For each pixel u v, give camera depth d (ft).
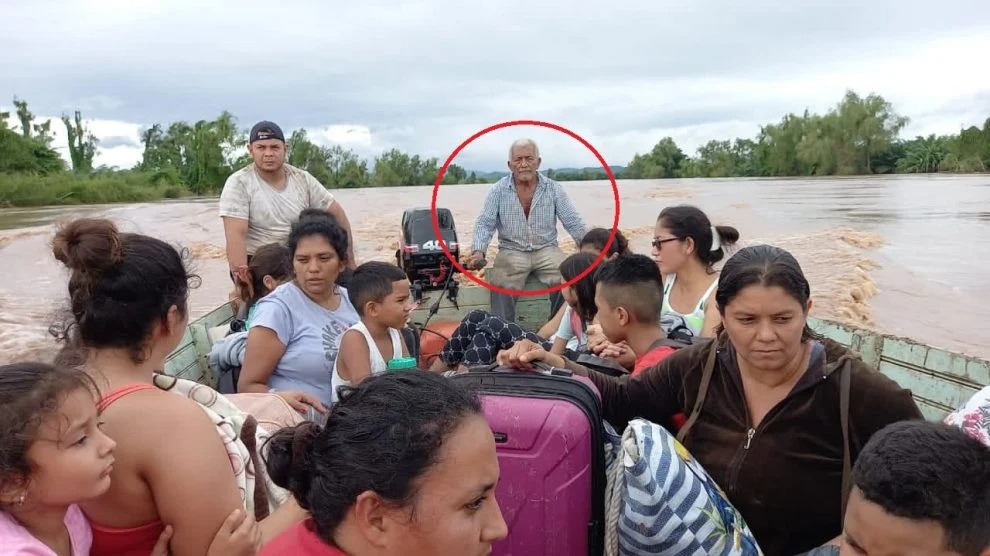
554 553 7.02
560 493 6.93
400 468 4.23
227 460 6.10
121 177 202.49
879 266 39.88
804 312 7.08
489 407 7.06
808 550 7.64
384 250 49.47
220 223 82.48
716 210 82.84
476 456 4.41
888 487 4.91
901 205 89.25
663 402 8.65
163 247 6.18
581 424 7.00
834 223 66.28
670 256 13.56
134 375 6.09
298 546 4.72
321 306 12.73
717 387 7.97
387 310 11.50
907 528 4.89
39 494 4.91
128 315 5.88
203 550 5.88
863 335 12.71
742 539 7.01
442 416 4.38
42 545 5.00
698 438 8.07
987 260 42.32
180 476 5.69
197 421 5.95
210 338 14.93
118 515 5.79
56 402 4.85
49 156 214.48
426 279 19.54
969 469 4.84
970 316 29.09
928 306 30.66
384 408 4.46
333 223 12.60
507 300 19.58
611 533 7.23
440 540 4.35
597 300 10.52
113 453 5.55
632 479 6.64
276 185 19.01
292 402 10.14
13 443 4.74
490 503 4.61
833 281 34.04
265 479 7.57
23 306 36.27
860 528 5.15
